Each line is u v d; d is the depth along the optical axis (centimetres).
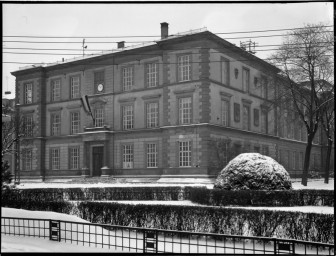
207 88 4712
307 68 4616
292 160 6956
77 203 1947
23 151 5781
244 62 5569
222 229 1539
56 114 6228
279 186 2267
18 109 6303
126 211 1761
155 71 5250
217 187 2372
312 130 4459
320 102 4666
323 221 1394
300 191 2217
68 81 6091
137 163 5262
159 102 5144
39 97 6306
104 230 1616
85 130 5697
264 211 1491
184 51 4903
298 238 1430
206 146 4625
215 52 4934
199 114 4725
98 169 5628
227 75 5169
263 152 5925
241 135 5334
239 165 2319
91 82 5831
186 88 4844
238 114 5344
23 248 1194
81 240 1339
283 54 4819
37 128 6275
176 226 1630
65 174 5975
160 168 5062
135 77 5397
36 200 2203
